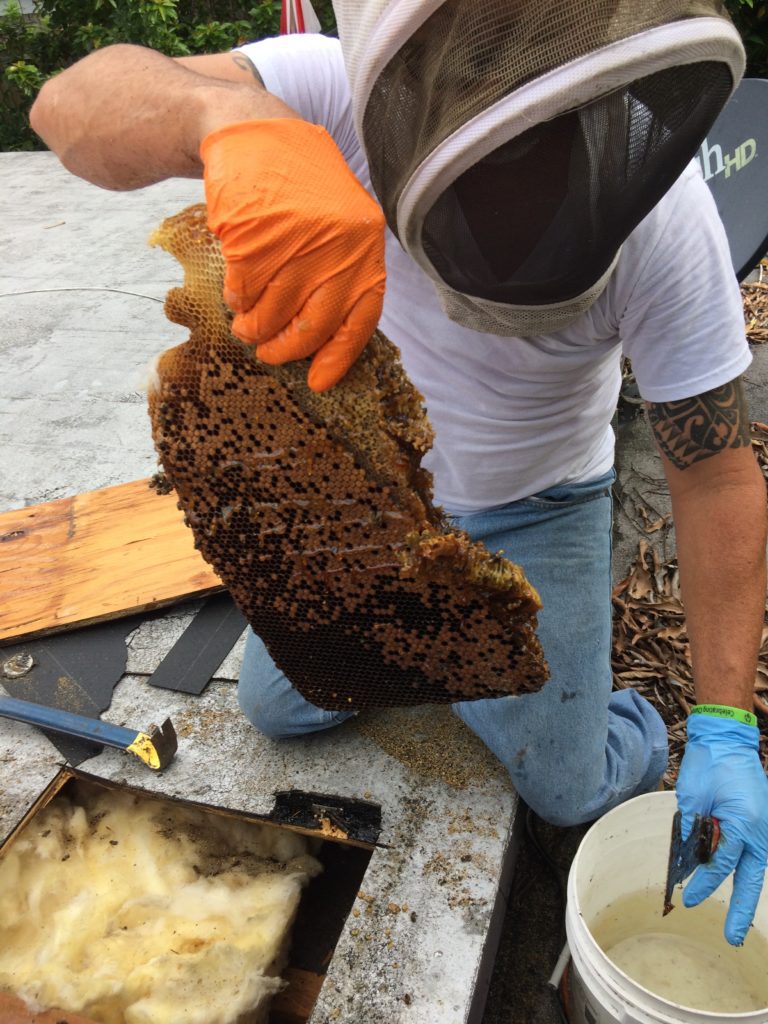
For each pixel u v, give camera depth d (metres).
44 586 1.19
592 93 0.47
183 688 1.05
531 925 0.95
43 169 3.05
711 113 0.52
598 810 0.92
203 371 0.60
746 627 0.81
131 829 0.94
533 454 0.90
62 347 1.85
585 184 0.54
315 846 0.97
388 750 0.96
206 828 0.95
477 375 0.84
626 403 1.73
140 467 1.46
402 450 0.61
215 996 0.79
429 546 0.60
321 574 0.67
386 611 0.68
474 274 0.62
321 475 0.62
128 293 2.07
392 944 0.79
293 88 0.78
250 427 0.61
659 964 0.88
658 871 0.88
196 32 3.38
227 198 0.56
